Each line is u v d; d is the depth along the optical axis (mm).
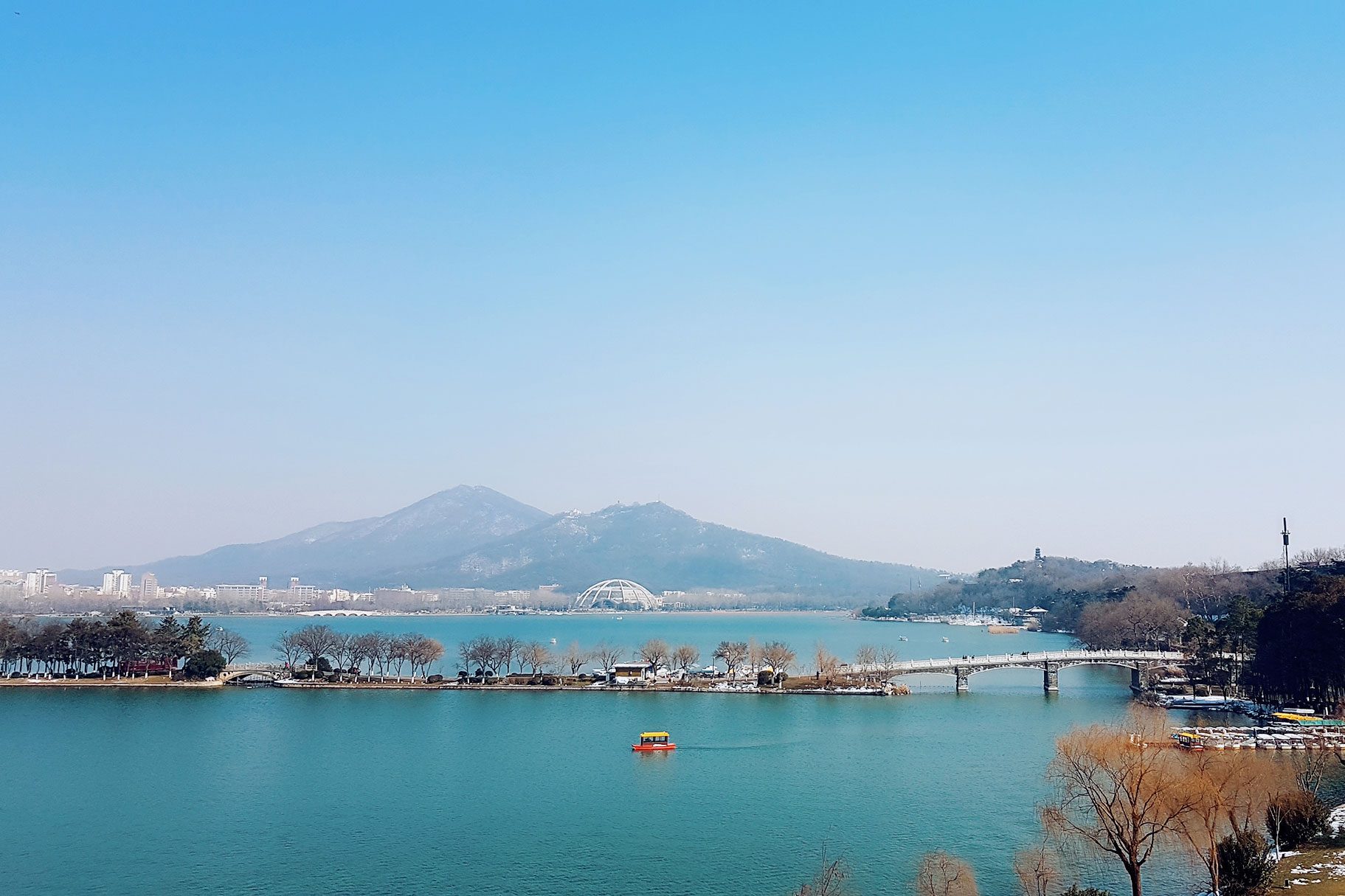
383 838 164125
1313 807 142250
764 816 174875
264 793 194625
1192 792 120688
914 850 153750
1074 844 149375
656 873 145750
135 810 182625
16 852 157750
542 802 187625
